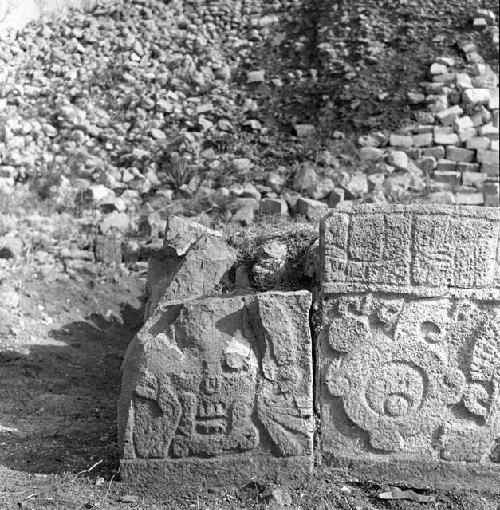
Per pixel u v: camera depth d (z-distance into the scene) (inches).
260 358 168.2
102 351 283.4
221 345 168.1
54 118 420.8
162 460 167.0
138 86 454.0
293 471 166.6
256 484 165.3
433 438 170.7
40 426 204.5
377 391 170.6
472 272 170.2
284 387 167.5
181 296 187.3
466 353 171.0
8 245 315.6
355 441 170.7
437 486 167.3
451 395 170.4
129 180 396.8
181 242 206.7
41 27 477.4
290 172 394.0
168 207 368.8
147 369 167.9
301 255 189.2
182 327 169.5
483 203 375.2
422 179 385.1
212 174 396.2
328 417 171.2
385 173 386.0
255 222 323.9
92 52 471.8
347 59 463.5
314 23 504.4
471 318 171.0
